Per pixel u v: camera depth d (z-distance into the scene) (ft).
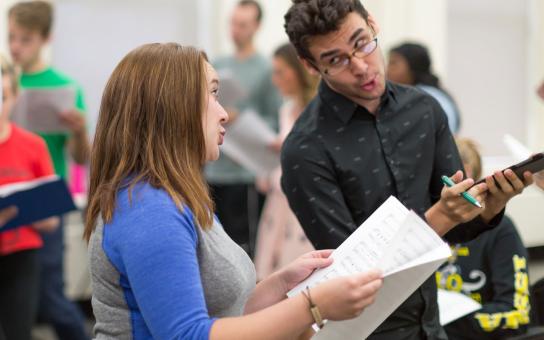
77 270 15.65
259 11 15.29
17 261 10.84
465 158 8.22
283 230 12.83
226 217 15.37
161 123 4.97
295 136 6.77
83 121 12.66
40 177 11.07
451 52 18.93
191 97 5.02
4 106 10.59
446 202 5.80
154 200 4.74
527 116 19.76
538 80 19.54
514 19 19.48
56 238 12.60
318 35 6.31
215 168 15.29
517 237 8.27
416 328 6.64
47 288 12.55
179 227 4.65
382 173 6.63
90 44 16.60
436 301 6.83
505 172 5.77
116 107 5.08
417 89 6.96
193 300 4.49
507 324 7.95
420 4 17.85
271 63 15.26
